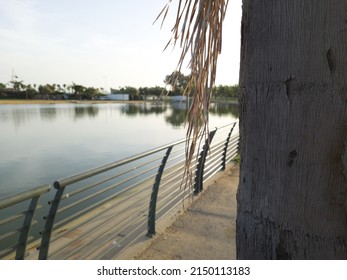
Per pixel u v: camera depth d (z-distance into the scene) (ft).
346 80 2.72
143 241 10.12
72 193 6.69
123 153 46.16
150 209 10.44
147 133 69.97
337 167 2.82
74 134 68.44
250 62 3.19
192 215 12.37
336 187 2.86
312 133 2.83
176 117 123.03
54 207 6.39
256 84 3.13
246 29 3.29
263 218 3.24
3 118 113.80
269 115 3.05
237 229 3.66
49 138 61.77
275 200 3.11
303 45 2.76
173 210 12.59
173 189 13.55
